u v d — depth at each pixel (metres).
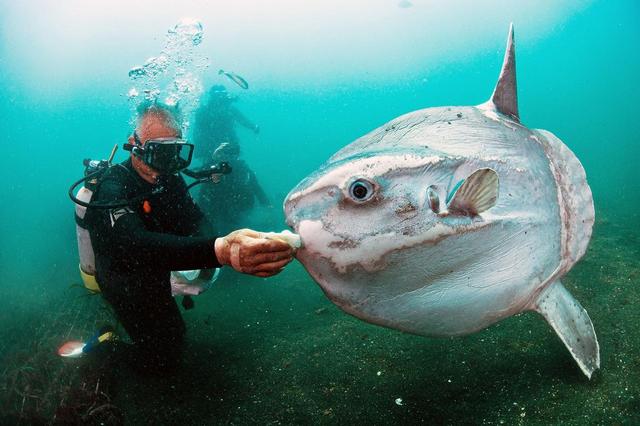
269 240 1.38
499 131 1.67
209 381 3.16
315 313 4.18
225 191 6.62
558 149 1.87
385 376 2.87
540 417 2.20
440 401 2.52
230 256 1.51
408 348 3.12
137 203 2.78
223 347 3.68
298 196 1.39
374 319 1.46
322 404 2.71
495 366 2.72
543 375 2.52
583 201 1.86
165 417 2.81
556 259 1.72
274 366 3.22
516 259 1.56
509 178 1.58
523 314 3.26
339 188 1.33
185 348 3.72
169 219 2.98
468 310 1.52
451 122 1.66
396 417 2.47
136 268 2.73
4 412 3.16
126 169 2.77
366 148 1.60
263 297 4.88
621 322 2.91
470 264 1.46
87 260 3.10
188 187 3.15
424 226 1.36
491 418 2.28
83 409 2.94
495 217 1.48
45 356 3.86
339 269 1.37
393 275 1.39
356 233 1.34
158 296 2.96
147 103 2.79
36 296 6.25
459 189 1.35
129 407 2.96
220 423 2.68
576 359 1.89
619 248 4.43
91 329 4.49
